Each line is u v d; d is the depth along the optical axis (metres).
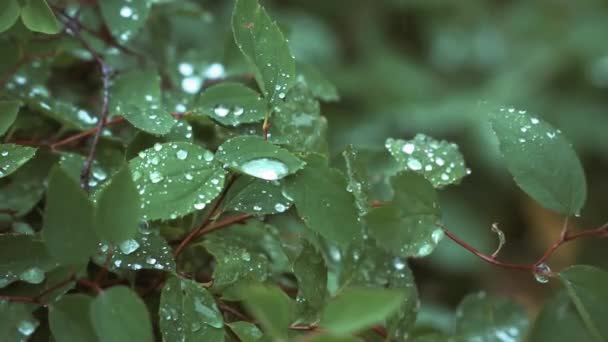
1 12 0.56
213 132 0.58
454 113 1.70
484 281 1.52
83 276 0.55
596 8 1.89
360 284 0.57
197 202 0.53
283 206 0.54
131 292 0.50
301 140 0.57
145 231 0.55
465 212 1.60
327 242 0.59
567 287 0.55
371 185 0.61
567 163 0.56
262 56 0.55
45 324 0.55
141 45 0.65
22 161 0.54
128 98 0.60
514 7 1.95
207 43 1.23
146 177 0.53
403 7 1.92
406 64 1.85
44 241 0.51
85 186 0.57
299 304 0.54
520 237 1.64
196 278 0.57
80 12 0.63
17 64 0.60
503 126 0.56
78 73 0.66
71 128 0.59
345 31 1.90
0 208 0.57
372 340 0.57
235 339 0.55
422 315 0.68
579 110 1.74
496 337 0.60
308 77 0.62
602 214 1.65
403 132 1.70
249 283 0.55
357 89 1.75
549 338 0.58
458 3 1.94
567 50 1.81
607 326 0.55
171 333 0.53
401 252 0.55
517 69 1.82
